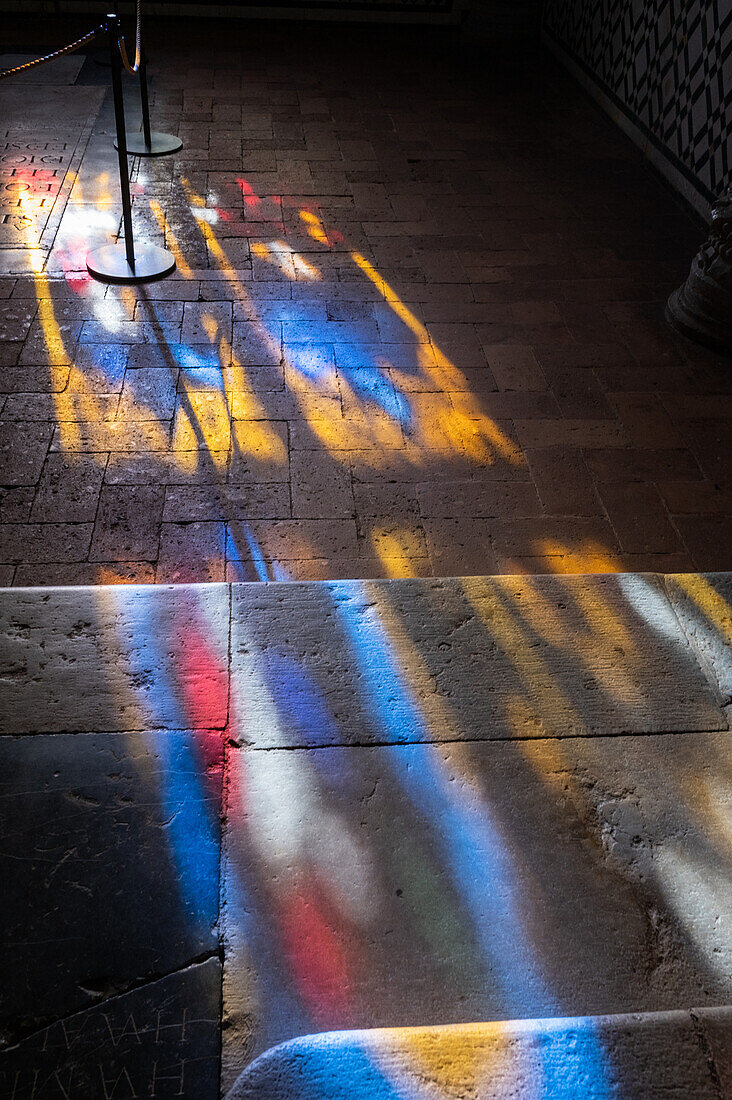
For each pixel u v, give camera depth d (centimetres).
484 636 278
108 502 376
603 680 266
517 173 732
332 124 802
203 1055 178
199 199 645
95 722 242
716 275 497
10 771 228
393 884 210
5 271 533
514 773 238
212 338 491
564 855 219
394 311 531
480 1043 156
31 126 734
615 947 201
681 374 489
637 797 234
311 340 497
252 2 1026
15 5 970
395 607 286
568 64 971
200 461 403
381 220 639
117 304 512
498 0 1035
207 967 192
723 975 197
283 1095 149
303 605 284
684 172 691
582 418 450
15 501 372
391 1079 151
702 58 661
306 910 204
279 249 588
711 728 254
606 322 534
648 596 296
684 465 421
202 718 246
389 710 253
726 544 377
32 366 455
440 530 375
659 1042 156
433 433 433
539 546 371
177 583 334
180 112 796
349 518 378
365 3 1048
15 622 269
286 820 223
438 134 800
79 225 591
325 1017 186
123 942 195
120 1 991
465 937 201
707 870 218
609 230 647
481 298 551
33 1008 183
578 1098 150
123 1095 172
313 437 424
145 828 218
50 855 210
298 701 253
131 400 438
